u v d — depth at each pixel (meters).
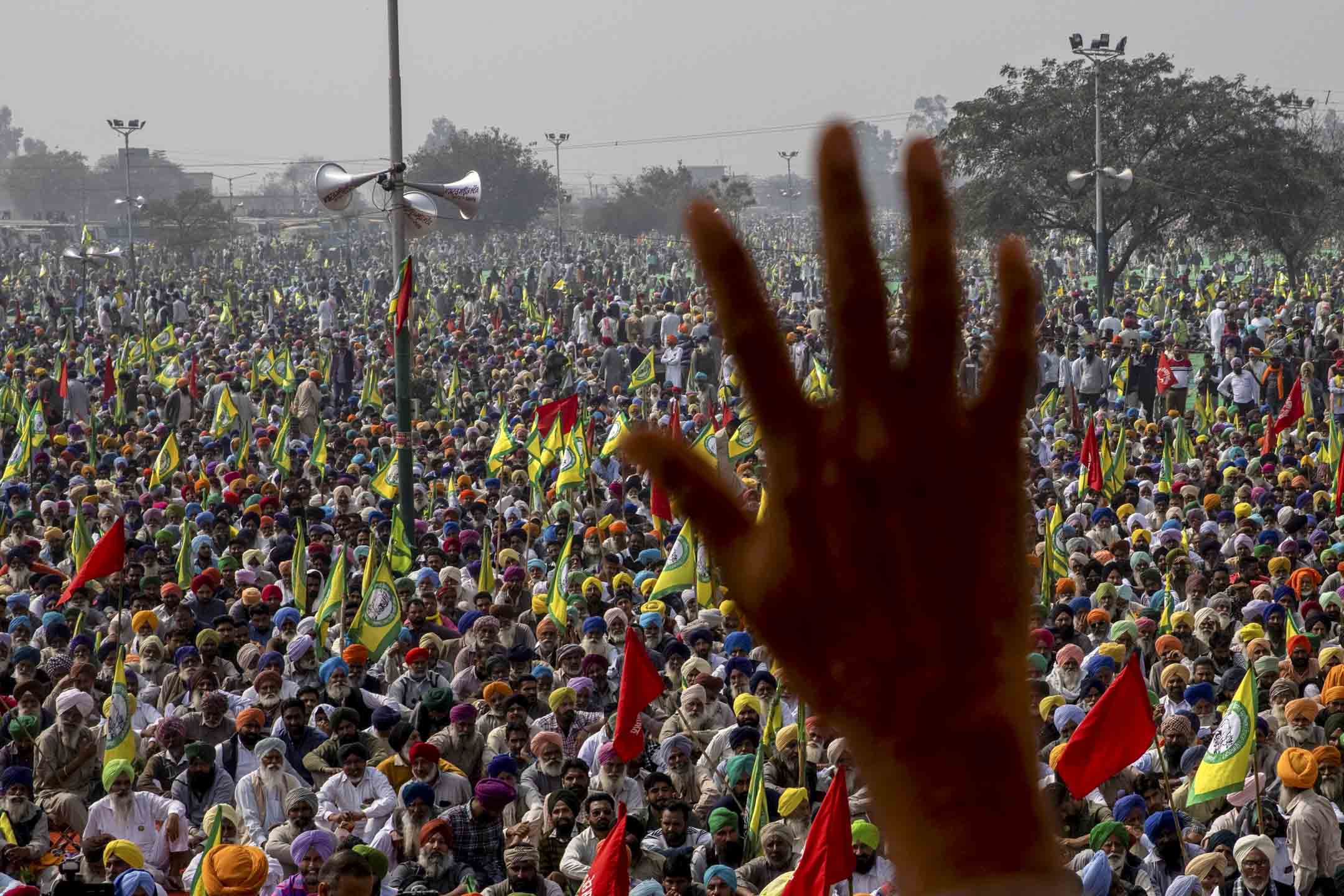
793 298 81.69
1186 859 14.90
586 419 36.00
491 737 17.73
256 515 29.55
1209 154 78.56
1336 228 92.75
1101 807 15.21
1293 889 14.75
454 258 147.50
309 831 14.87
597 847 15.36
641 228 152.75
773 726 18.03
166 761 17.23
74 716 17.27
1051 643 20.83
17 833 15.70
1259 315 71.38
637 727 16.20
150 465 37.69
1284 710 17.73
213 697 17.91
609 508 30.78
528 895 13.98
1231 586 23.47
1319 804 14.78
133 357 58.16
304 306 91.62
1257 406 46.03
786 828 15.02
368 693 19.45
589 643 21.44
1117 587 23.88
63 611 22.41
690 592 24.89
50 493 32.00
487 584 24.70
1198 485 34.00
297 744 17.45
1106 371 47.34
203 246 145.62
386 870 14.08
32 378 53.38
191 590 23.55
